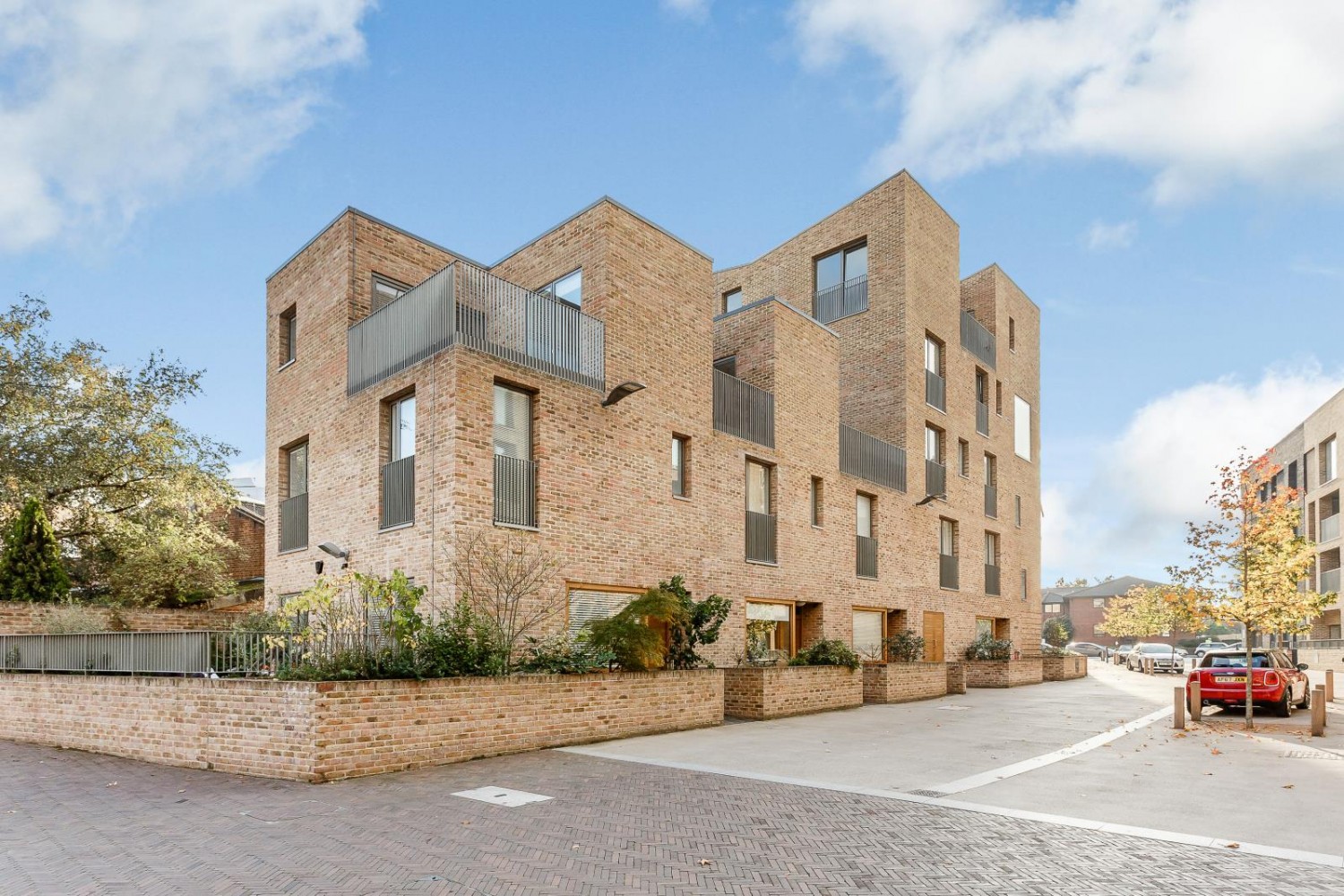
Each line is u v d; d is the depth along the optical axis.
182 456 22.72
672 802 8.03
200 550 23.20
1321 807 8.11
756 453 18.14
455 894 5.44
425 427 13.13
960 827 7.21
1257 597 14.60
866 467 21.91
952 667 22.55
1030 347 33.88
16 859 6.23
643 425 15.55
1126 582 77.38
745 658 17.14
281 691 9.38
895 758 10.88
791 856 6.30
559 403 14.04
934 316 25.42
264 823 7.22
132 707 10.95
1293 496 15.23
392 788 8.66
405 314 13.79
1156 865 6.16
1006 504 30.14
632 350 15.50
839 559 20.45
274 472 17.16
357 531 14.35
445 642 10.79
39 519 18.20
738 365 19.58
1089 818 7.60
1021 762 10.72
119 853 6.37
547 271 16.42
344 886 5.58
